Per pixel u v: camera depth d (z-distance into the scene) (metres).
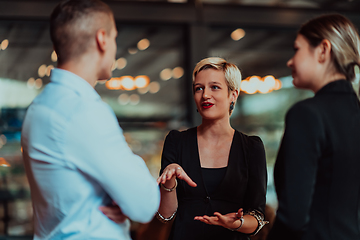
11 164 5.00
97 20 1.17
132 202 1.11
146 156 5.60
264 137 5.75
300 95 5.87
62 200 1.12
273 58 5.88
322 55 1.24
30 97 5.21
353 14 5.85
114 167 1.08
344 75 1.27
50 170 1.11
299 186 1.15
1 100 5.11
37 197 1.17
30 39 5.18
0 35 5.09
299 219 1.14
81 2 1.17
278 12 5.70
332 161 1.17
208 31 5.67
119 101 5.60
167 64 5.68
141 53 5.64
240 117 5.74
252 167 1.58
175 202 1.56
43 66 5.23
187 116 5.69
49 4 4.99
